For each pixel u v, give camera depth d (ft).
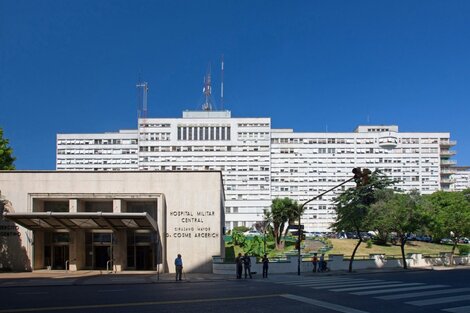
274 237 221.66
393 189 157.38
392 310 47.14
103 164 488.44
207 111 502.79
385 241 235.81
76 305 52.90
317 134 494.59
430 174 489.67
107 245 140.15
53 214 119.65
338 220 153.07
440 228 168.35
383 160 491.31
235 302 54.34
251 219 458.50
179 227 135.85
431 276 103.65
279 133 494.59
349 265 138.62
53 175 136.15
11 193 135.03
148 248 138.51
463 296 58.29
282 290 69.62
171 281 99.25
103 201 140.36
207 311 47.24
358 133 494.18
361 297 58.29
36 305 53.47
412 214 144.56
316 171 490.08
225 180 483.51
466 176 613.52
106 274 123.34
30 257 132.87
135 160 488.44
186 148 488.44
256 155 486.38
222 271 126.21
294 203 216.95
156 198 135.85
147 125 491.31
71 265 135.64
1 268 132.05
